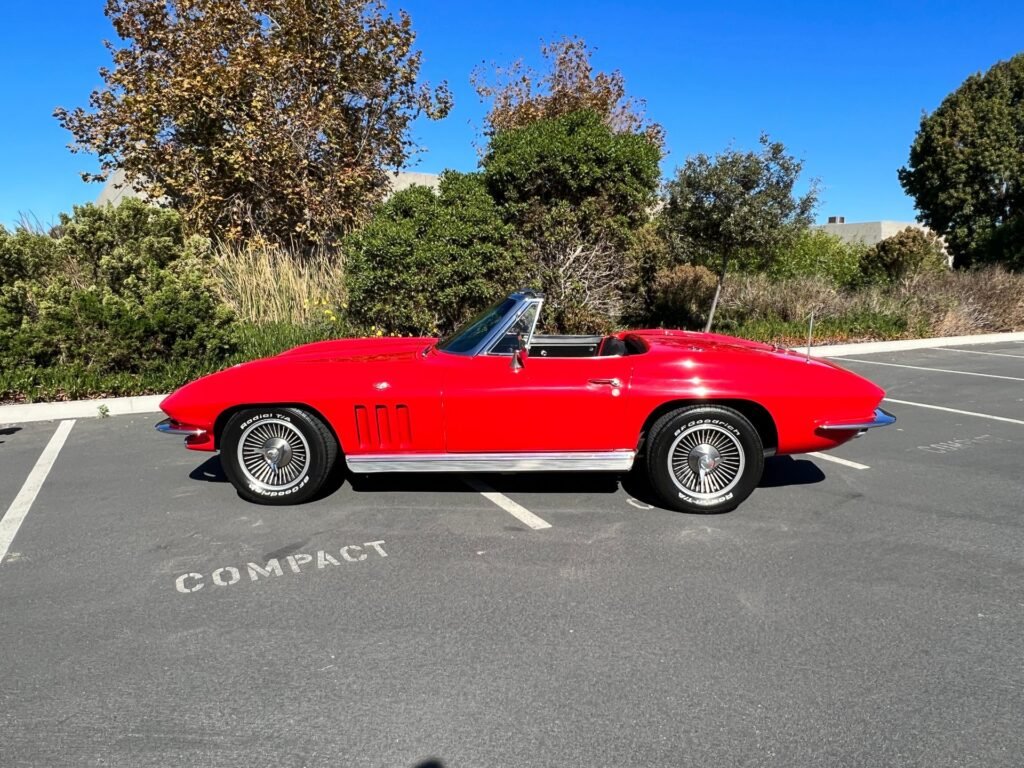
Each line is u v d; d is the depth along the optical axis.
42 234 10.79
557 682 2.71
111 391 7.83
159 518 4.45
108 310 7.91
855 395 4.46
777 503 4.73
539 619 3.19
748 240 11.14
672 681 2.72
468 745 2.36
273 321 10.21
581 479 5.23
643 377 4.41
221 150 11.77
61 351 7.95
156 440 6.36
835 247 19.64
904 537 4.14
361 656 2.90
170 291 8.27
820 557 3.86
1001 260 20.73
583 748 2.35
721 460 4.48
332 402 4.41
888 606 3.30
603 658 2.88
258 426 4.57
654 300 13.48
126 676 2.77
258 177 12.09
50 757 2.31
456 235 9.35
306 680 2.73
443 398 4.41
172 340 8.33
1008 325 15.95
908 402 8.14
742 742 2.38
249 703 2.59
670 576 3.62
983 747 2.35
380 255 9.25
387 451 4.50
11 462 5.70
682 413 4.41
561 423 4.42
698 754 2.32
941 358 11.83
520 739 2.39
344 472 5.38
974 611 3.26
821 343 13.04
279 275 10.89
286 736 2.41
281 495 4.62
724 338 5.30
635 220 11.33
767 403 4.38
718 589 3.48
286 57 11.80
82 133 12.23
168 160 12.29
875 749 2.34
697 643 2.99
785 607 3.30
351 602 3.36
